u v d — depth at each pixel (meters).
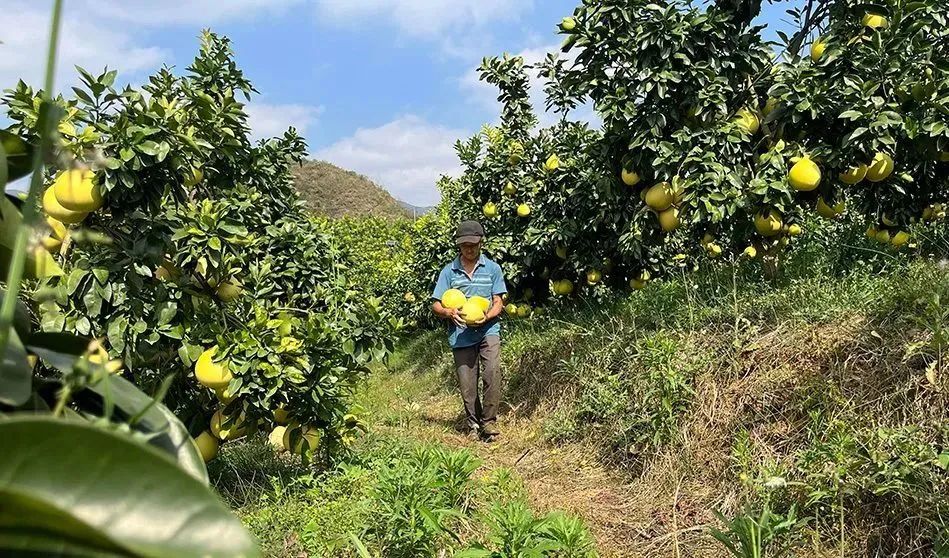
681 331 5.10
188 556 0.58
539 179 8.13
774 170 4.59
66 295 3.23
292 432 4.19
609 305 7.18
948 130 4.23
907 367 3.44
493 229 8.66
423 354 10.82
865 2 4.67
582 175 7.30
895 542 2.95
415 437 6.09
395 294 13.05
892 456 3.07
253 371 3.65
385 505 3.24
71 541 0.60
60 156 1.09
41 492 0.58
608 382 5.25
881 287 4.29
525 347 7.40
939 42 4.82
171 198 4.09
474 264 6.52
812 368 3.93
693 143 4.86
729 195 4.61
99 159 1.17
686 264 7.88
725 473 3.89
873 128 4.32
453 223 10.40
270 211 6.19
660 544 3.56
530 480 4.82
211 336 3.71
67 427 0.58
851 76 4.44
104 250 3.39
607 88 5.13
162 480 0.60
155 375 3.88
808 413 3.64
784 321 4.47
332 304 4.82
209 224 3.71
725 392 4.27
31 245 1.00
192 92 4.17
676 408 4.48
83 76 3.22
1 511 0.58
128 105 3.34
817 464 3.31
